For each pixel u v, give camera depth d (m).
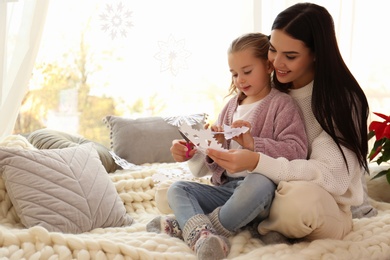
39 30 1.83
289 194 1.33
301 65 1.48
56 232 1.31
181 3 2.32
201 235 1.31
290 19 1.45
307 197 1.32
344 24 2.29
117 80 2.43
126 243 1.31
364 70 2.36
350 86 1.46
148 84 2.42
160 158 2.13
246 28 2.28
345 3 2.29
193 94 2.45
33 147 1.76
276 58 1.48
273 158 1.39
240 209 1.36
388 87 2.50
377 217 1.64
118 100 2.46
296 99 1.57
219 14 2.36
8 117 1.82
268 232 1.42
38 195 1.48
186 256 1.28
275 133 1.50
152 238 1.36
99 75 2.43
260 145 1.44
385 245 1.41
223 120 1.66
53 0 2.32
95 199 1.56
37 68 2.39
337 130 1.45
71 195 1.52
